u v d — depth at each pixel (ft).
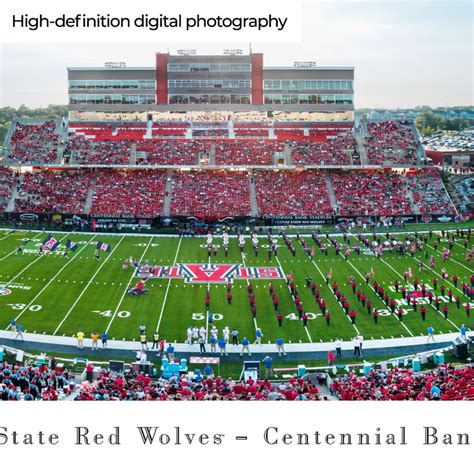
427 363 109.19
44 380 86.48
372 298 144.25
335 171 266.57
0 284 151.23
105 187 248.93
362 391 78.84
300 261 180.04
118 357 111.14
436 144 443.32
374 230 229.45
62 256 182.29
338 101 290.97
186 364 106.22
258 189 251.39
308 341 119.14
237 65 292.20
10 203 238.48
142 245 201.67
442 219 241.96
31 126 281.54
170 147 270.67
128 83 291.38
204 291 149.38
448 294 144.77
